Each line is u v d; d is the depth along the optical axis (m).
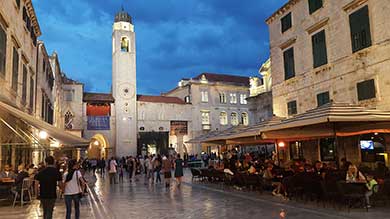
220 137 23.11
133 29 58.72
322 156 21.88
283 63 25.86
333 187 11.95
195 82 62.53
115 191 20.17
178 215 11.76
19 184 14.41
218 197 16.30
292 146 24.80
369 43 17.86
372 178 12.59
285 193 15.16
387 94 16.75
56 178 9.38
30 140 19.70
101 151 57.38
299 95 23.86
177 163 22.17
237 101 66.19
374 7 17.55
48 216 9.19
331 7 20.80
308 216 10.95
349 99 19.17
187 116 60.66
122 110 55.00
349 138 19.42
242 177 18.27
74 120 52.09
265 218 10.81
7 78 17.17
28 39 22.97
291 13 24.98
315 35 22.34
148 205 14.26
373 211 11.34
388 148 16.69
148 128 57.06
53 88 38.28
